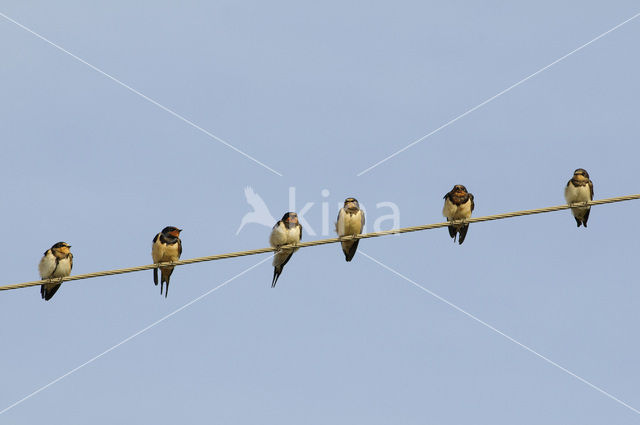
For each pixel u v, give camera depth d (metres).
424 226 22.39
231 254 22.44
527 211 22.05
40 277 23.97
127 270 22.41
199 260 22.42
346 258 25.09
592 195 26.31
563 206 21.94
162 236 24.33
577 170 26.52
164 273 24.44
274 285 24.91
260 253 22.48
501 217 22.23
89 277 22.30
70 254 24.05
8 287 21.92
